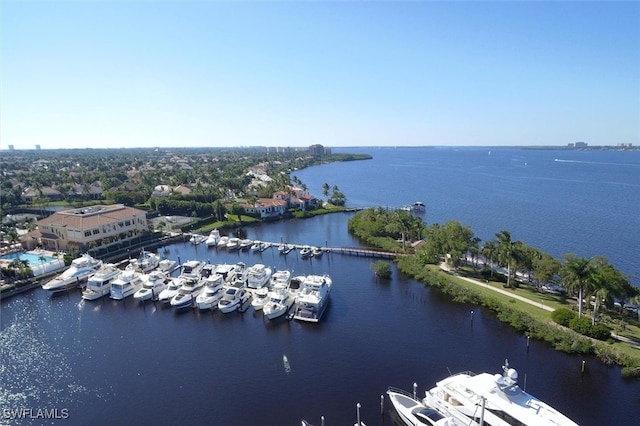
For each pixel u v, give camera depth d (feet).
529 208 538.06
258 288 234.17
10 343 180.34
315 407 134.10
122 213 360.07
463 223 445.37
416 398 134.00
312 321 197.16
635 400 135.23
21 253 311.27
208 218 453.17
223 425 126.00
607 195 650.84
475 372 153.17
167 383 148.25
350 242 375.45
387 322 197.47
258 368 157.69
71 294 239.71
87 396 141.18
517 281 246.06
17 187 549.54
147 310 215.72
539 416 111.96
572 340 165.78
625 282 186.70
